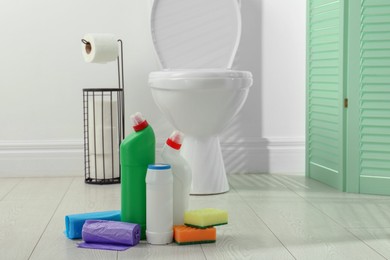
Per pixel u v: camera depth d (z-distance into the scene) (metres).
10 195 2.62
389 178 2.56
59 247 1.82
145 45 3.10
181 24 2.86
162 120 3.13
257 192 2.69
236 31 2.89
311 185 2.83
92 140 2.94
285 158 3.21
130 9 3.09
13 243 1.87
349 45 2.56
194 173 2.66
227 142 3.18
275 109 3.19
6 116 3.08
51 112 3.10
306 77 3.02
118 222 1.87
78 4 3.07
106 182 2.89
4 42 3.06
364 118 2.57
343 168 2.65
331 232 1.98
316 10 2.88
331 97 2.74
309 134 3.03
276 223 2.11
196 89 2.48
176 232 1.84
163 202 1.84
